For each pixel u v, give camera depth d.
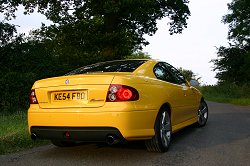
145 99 4.65
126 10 22.17
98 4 21.92
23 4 22.34
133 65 5.42
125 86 4.44
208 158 4.73
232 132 6.91
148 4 21.30
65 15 22.22
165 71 5.95
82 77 4.62
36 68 14.02
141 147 5.49
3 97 11.50
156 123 4.91
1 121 8.37
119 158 4.81
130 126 4.36
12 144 5.79
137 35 25.52
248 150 5.20
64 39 20.64
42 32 19.08
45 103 4.81
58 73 14.78
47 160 4.84
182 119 6.23
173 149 5.34
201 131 7.11
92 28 21.52
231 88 30.20
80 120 4.43
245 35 40.62
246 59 38.22
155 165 4.41
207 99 25.98
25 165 4.59
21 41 14.64
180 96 5.97
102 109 4.37
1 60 13.67
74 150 5.46
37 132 4.79
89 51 20.66
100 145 5.73
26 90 12.38
